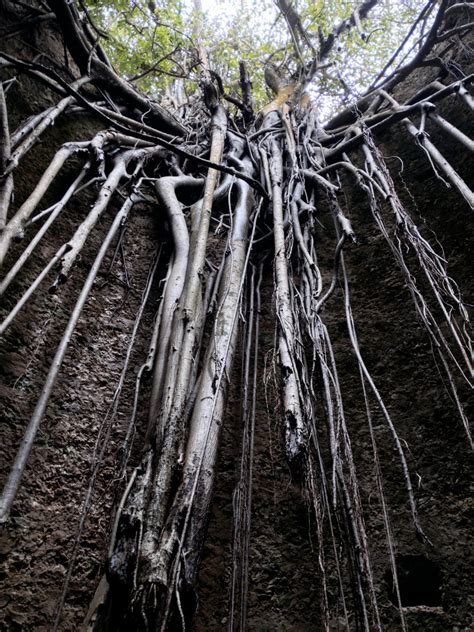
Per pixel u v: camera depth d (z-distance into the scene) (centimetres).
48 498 181
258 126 416
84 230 221
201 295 232
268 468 216
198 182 323
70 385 214
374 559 179
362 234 309
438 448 196
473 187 272
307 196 332
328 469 204
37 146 283
